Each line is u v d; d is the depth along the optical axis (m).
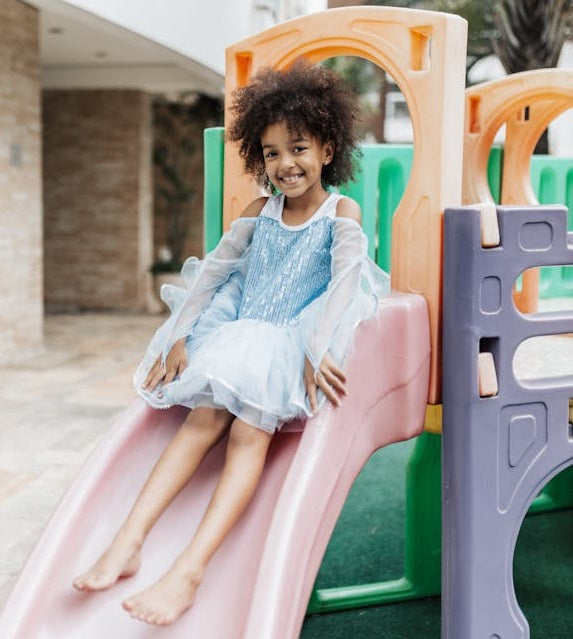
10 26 6.32
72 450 4.34
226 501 1.67
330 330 1.73
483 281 1.86
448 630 1.95
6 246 6.48
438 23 1.90
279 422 1.80
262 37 2.19
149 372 1.96
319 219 1.89
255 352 1.76
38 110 6.87
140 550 1.71
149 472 1.89
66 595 1.67
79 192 9.95
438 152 1.92
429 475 2.79
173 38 6.54
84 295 10.12
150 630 1.62
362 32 2.03
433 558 2.82
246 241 2.01
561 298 3.66
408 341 1.91
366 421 1.84
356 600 2.75
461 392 1.88
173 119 10.76
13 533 3.17
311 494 1.63
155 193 10.96
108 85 9.51
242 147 2.00
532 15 6.73
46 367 6.52
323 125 1.85
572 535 3.40
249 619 1.49
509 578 1.96
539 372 2.20
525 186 3.25
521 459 1.96
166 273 10.30
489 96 3.01
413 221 1.99
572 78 2.77
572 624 2.62
